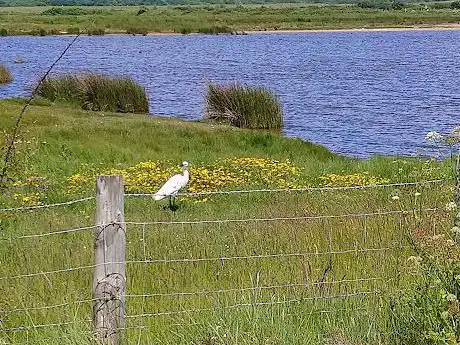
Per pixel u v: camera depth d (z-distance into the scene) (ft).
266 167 61.62
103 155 69.82
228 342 20.36
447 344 18.15
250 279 25.08
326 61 239.50
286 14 555.69
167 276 26.55
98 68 208.23
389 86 166.20
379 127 113.50
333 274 25.27
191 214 43.37
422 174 53.72
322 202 43.68
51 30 406.41
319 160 76.48
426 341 19.65
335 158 79.15
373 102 139.95
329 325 21.58
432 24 492.13
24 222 39.01
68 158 67.05
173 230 33.68
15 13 606.96
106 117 106.73
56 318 22.54
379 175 61.05
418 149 91.04
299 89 160.04
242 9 642.63
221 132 86.58
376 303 22.45
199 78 181.88
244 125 113.09
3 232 35.24
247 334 20.76
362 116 123.95
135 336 21.21
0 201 44.88
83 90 126.82
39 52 277.85
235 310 22.00
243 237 30.07
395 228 28.96
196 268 27.25
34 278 26.25
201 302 23.63
